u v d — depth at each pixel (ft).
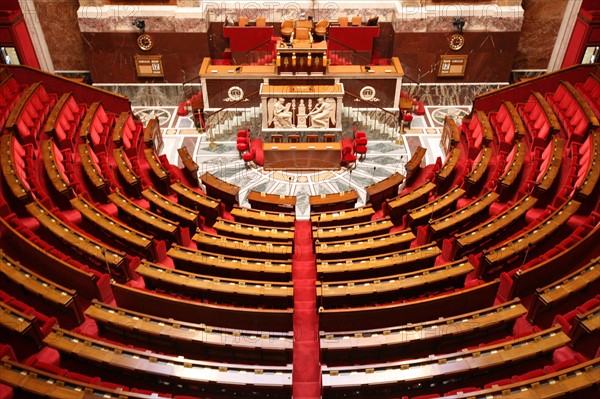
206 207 40.60
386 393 23.85
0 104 46.47
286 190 48.49
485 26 59.16
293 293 30.01
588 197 35.14
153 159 45.27
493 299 28.63
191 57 61.36
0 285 28.48
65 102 48.88
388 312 27.22
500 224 33.99
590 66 52.06
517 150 42.83
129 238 33.01
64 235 31.35
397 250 34.42
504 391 21.20
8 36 57.93
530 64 64.64
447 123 53.57
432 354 26.50
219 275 31.71
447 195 39.65
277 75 53.98
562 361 24.43
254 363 26.25
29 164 38.91
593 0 57.67
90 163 41.01
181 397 22.36
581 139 43.98
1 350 23.00
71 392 21.31
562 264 29.32
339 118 53.67
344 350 25.44
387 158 53.26
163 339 25.89
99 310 26.07
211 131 56.08
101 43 60.08
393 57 57.93
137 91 63.36
